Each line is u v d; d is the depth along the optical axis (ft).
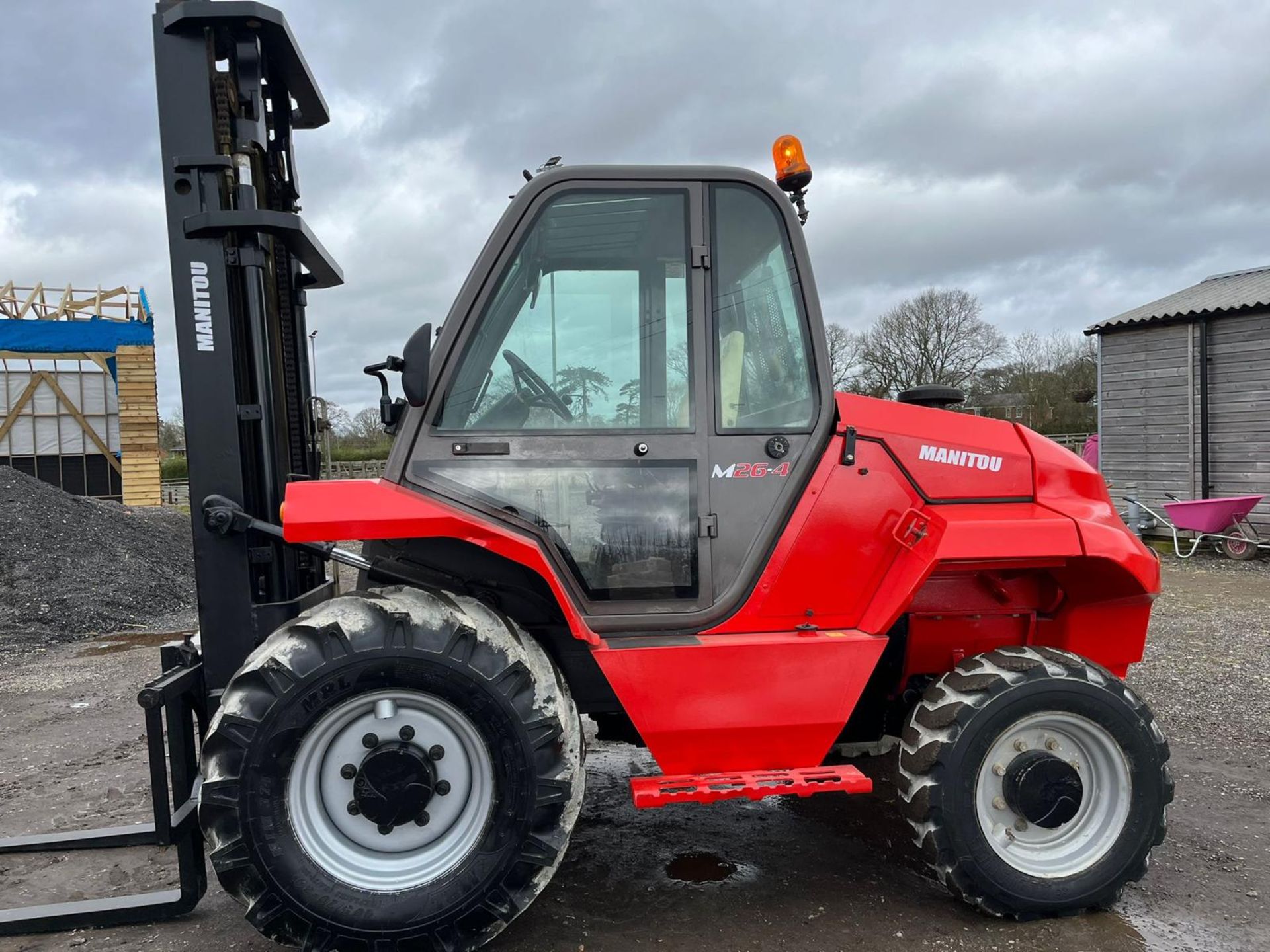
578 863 10.73
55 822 12.41
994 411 90.48
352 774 8.39
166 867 10.81
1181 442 38.83
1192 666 19.62
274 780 7.97
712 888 10.08
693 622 9.36
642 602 9.38
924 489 9.80
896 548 9.66
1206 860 10.63
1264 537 35.83
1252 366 36.14
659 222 9.45
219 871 7.92
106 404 54.54
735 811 12.35
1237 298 38.14
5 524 31.91
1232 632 23.02
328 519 8.18
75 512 36.06
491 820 8.29
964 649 10.80
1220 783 13.12
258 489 9.71
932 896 9.86
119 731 16.78
